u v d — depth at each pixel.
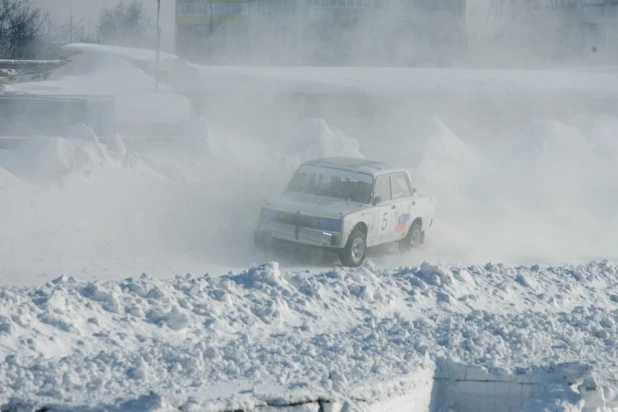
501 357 15.19
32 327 13.38
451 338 15.54
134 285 16.06
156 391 11.13
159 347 13.54
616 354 16.20
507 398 13.97
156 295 15.85
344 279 19.17
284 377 12.31
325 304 17.55
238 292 17.12
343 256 24.41
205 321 15.30
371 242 25.42
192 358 12.59
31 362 12.07
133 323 14.60
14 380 11.27
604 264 25.42
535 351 15.83
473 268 22.38
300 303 17.20
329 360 13.69
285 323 16.20
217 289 16.70
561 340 16.77
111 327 14.30
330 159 27.80
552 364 14.38
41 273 21.38
